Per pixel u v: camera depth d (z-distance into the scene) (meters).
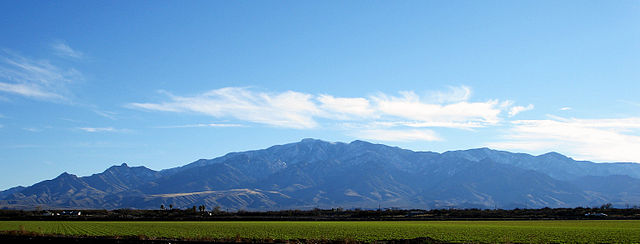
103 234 92.31
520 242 77.69
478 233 100.56
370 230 111.31
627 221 162.12
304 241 72.38
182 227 123.19
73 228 115.75
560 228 118.38
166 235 91.25
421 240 74.56
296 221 174.88
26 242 66.62
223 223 152.00
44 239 68.62
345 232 103.00
